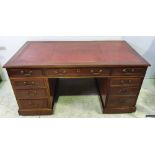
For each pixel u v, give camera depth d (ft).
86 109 6.45
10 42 7.23
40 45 6.56
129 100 5.83
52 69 4.99
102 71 5.08
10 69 4.91
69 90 7.70
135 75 5.19
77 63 4.93
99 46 6.43
